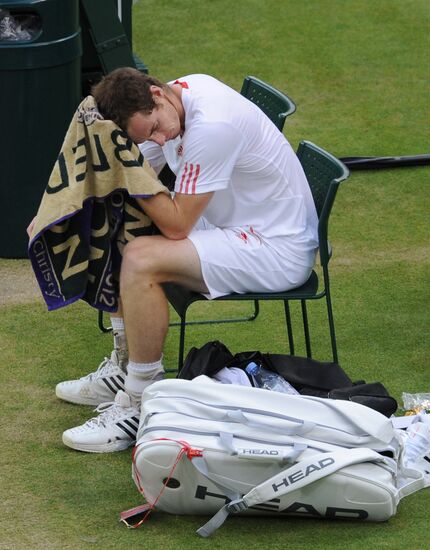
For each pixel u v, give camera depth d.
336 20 31.88
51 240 13.57
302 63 29.25
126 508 12.50
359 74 28.77
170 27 31.20
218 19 31.78
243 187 13.88
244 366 13.56
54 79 18.34
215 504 11.93
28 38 18.27
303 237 13.97
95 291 13.93
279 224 13.96
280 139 14.08
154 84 13.24
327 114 26.59
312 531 11.94
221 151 13.18
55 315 17.70
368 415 11.97
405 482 12.52
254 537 11.84
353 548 11.59
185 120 13.46
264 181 13.84
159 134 13.21
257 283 13.78
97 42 20.55
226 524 12.09
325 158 14.31
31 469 13.34
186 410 12.06
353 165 23.59
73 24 18.41
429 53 30.02
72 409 14.88
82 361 16.22
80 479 13.12
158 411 12.13
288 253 13.84
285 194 13.96
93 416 14.70
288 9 32.50
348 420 11.93
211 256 13.45
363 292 18.56
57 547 11.71
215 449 11.62
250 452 11.53
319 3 32.97
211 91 13.51
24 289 18.62
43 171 18.92
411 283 18.86
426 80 28.48
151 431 11.92
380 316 17.73
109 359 15.45
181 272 13.43
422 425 13.41
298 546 11.65
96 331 17.19
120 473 13.28
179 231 13.38
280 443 11.72
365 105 27.08
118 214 13.65
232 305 18.28
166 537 11.87
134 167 13.13
